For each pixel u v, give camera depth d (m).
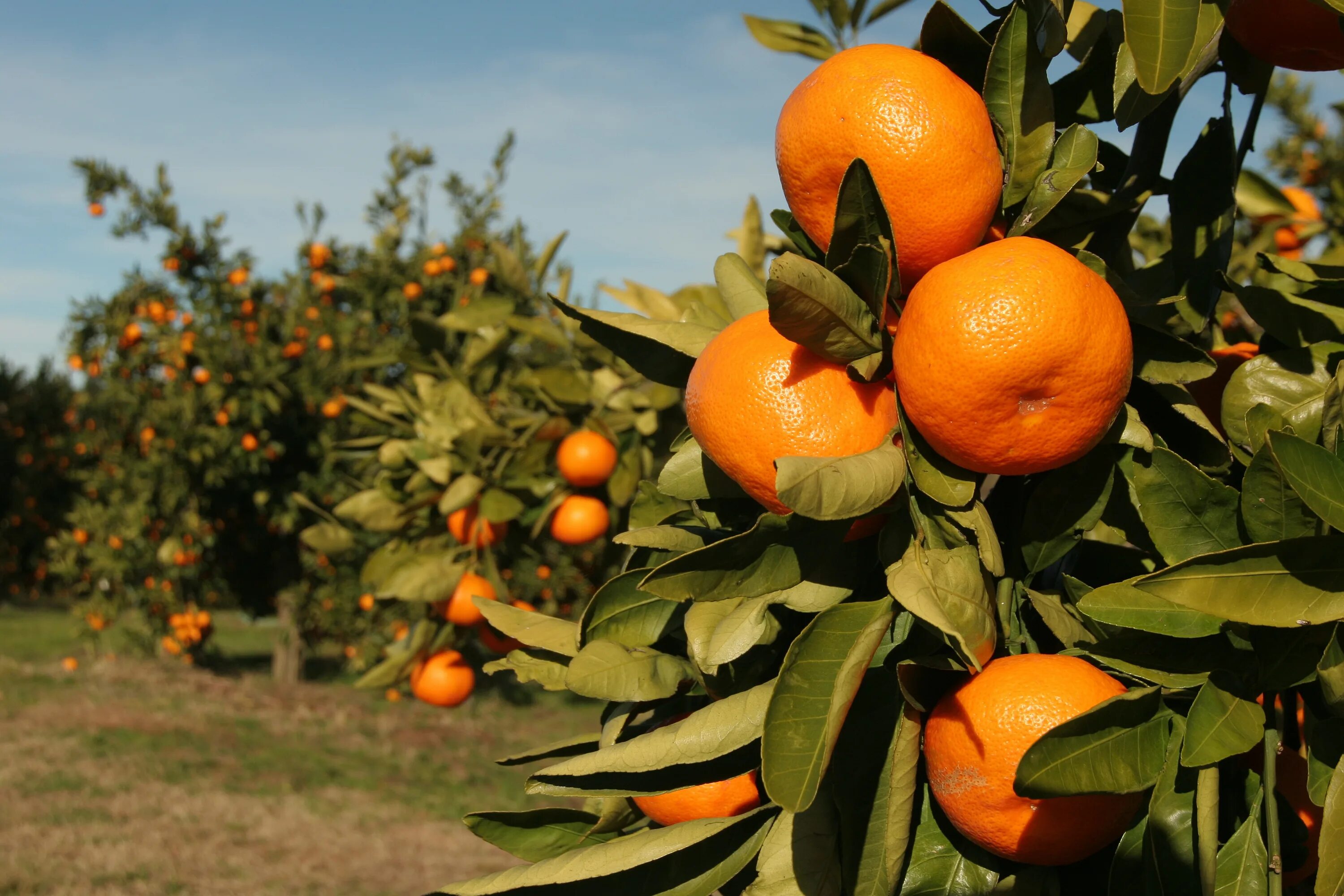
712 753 1.14
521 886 1.17
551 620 1.57
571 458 3.12
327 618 11.49
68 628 16.66
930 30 1.20
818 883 1.13
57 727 9.42
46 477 20.23
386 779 8.47
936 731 1.10
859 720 1.16
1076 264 1.02
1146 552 1.30
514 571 4.19
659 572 1.04
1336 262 1.89
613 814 1.41
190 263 11.30
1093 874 1.19
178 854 6.39
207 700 10.89
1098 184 1.59
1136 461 1.15
